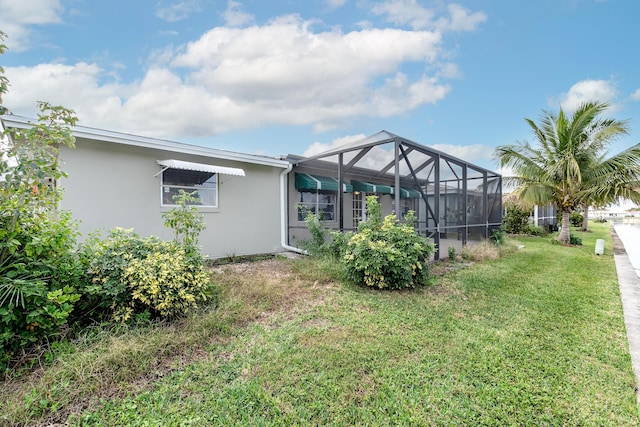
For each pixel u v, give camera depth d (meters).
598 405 3.16
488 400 3.19
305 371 3.60
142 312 4.65
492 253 11.59
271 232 11.63
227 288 6.24
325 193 14.14
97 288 4.31
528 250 13.98
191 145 9.28
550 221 28.27
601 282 8.09
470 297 6.59
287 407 3.01
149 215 8.73
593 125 14.66
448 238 13.83
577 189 15.45
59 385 3.12
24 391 3.08
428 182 12.52
